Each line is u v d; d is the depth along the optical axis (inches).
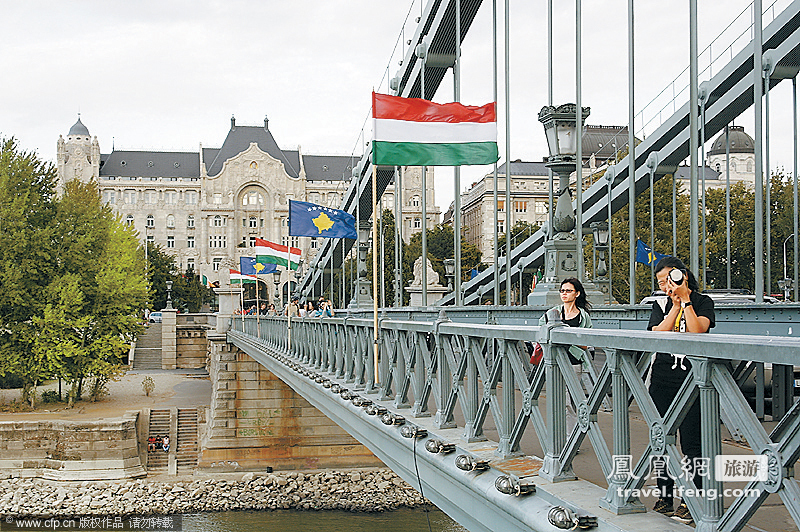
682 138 793.6
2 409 1641.2
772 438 128.0
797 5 593.3
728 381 136.6
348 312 1074.7
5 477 1363.2
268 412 1419.8
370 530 1085.1
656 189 1745.8
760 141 442.6
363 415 406.3
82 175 5890.8
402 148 470.9
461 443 275.9
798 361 116.3
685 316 199.0
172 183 5885.8
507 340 239.1
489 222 2869.1
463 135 481.7
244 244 5708.7
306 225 980.6
